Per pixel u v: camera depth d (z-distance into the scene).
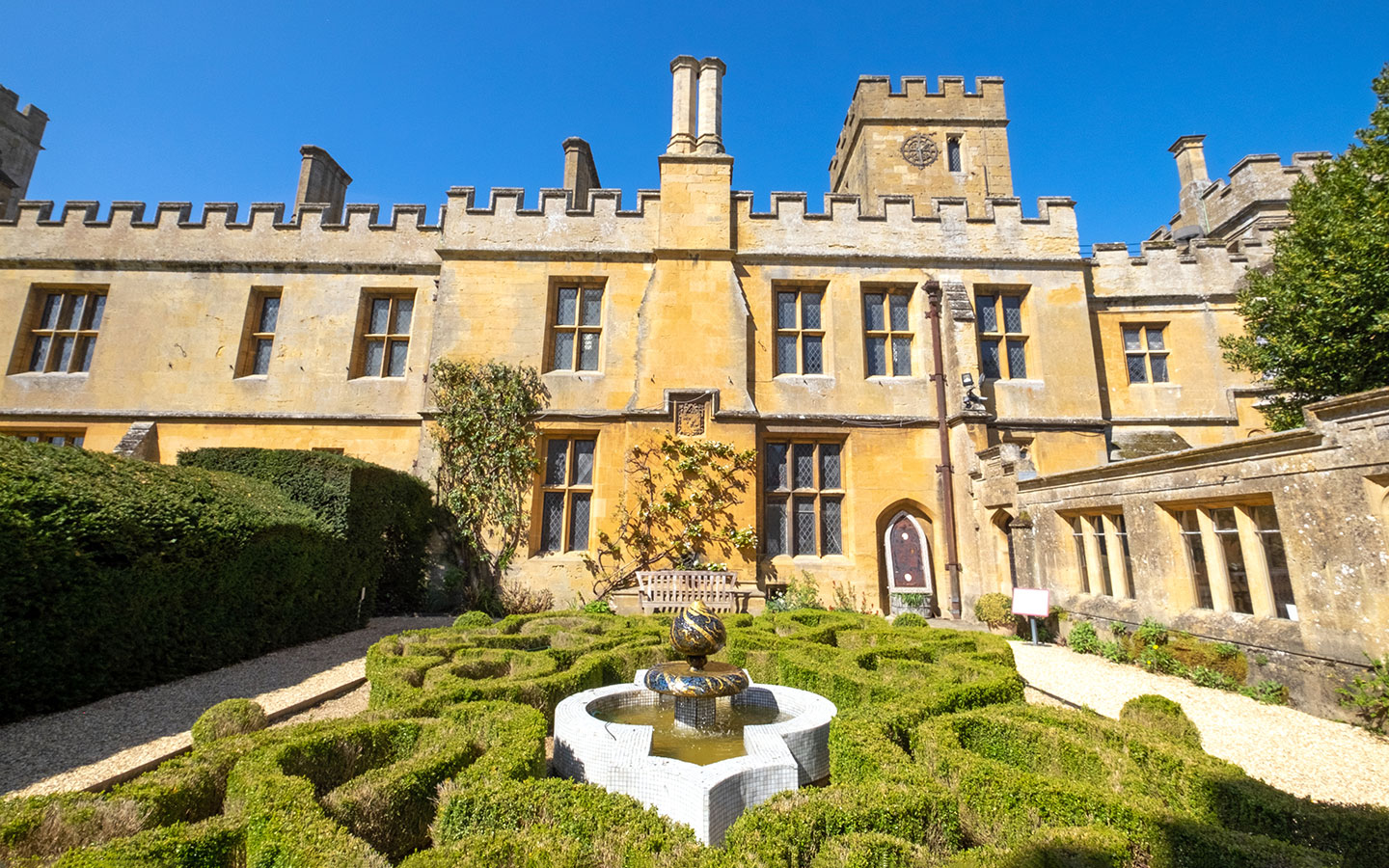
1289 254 10.45
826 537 13.35
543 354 13.69
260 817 2.48
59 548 5.27
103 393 14.09
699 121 14.88
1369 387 9.50
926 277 14.25
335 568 9.30
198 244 14.91
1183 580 7.60
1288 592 6.39
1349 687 5.51
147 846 2.32
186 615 6.59
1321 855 2.23
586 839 2.53
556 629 8.39
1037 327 14.05
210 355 14.34
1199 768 2.97
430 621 10.95
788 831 2.41
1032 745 3.56
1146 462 7.87
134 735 4.82
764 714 4.80
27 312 14.57
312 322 14.54
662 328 13.52
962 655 6.02
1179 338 14.77
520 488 12.88
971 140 22.02
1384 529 5.35
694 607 4.57
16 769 4.15
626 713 4.91
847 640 7.75
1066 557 9.63
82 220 15.02
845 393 13.63
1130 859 2.38
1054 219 14.70
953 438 13.24
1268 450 6.37
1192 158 21.17
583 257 14.15
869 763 3.18
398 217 15.10
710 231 13.98
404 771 2.98
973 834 2.90
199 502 7.06
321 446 13.86
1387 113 9.02
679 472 12.83
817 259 14.18
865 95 22.20
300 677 6.68
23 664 5.06
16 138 22.97
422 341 14.48
